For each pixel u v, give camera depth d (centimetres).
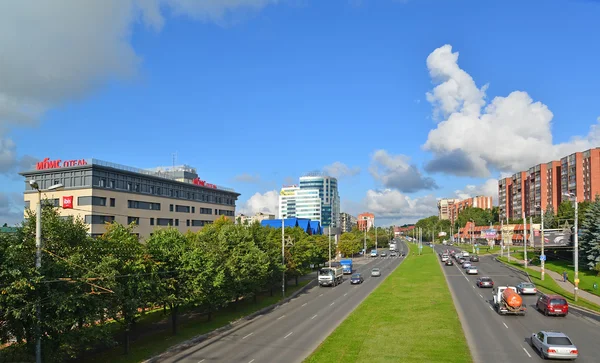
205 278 3466
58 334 2319
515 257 11081
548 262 8981
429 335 3109
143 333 3550
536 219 14875
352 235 14975
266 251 5506
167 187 9131
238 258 4362
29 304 2116
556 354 2448
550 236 8269
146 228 8369
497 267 8925
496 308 4238
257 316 4375
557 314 3862
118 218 7688
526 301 4741
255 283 4681
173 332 3484
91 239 2750
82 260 2509
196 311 4584
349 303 4919
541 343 2569
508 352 2666
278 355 2753
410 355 2611
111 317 2706
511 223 18138
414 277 7306
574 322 3600
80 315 2377
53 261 2372
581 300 4706
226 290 4106
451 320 3622
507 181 19325
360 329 3397
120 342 3238
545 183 15475
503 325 3478
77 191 7244
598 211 7088
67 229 2575
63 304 2195
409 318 3759
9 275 2103
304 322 3888
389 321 3662
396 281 6888
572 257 8731
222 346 3080
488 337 3062
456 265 9612
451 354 2611
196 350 2998
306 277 8425
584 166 13250
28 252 2317
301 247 7044
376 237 19800
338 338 3119
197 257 3509
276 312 4566
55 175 7438
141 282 2861
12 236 2278
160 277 3272
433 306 4328
